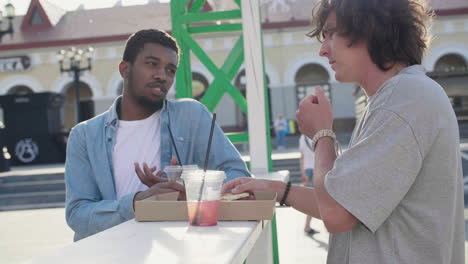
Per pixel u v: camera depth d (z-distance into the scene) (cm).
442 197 116
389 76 127
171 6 327
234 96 329
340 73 130
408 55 124
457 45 2106
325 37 134
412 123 112
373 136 113
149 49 200
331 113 136
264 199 150
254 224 132
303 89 2205
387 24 121
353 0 123
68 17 2447
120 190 202
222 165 211
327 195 117
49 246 632
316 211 147
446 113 116
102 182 198
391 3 122
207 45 2152
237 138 327
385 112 114
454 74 1408
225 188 160
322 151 129
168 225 132
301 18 2139
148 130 209
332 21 130
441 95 117
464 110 1454
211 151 211
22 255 586
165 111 211
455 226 124
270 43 2186
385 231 118
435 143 114
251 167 315
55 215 927
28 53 2242
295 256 495
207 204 129
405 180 111
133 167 203
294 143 1995
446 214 116
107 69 2228
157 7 2434
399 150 111
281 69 2184
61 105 1889
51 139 1777
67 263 94
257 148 315
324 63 2177
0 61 2244
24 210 1075
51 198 1184
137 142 207
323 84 2211
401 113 113
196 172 131
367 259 119
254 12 316
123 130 207
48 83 2239
